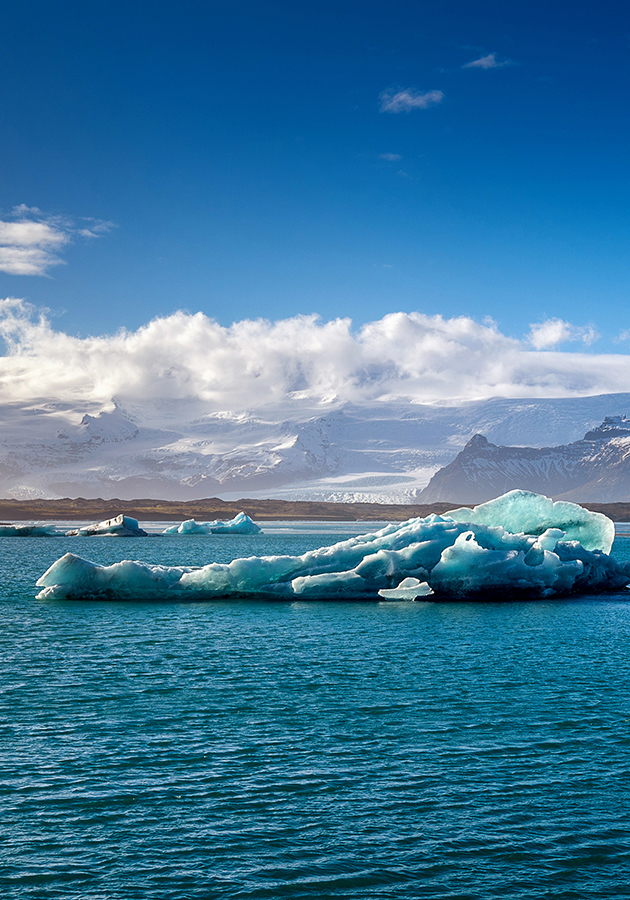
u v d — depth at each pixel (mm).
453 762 18266
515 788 16797
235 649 32188
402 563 46469
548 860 13844
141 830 14758
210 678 26750
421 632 36750
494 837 14625
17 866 13469
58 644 33156
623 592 54125
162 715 21969
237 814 15430
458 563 46344
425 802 16047
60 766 17859
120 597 48250
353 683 26000
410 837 14586
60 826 14883
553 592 50281
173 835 14570
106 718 21656
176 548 116312
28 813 15406
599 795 16453
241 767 17844
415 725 21078
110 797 16156
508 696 24250
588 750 19094
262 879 13148
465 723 21266
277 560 48156
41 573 70625
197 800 16047
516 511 53594
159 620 40156
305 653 31359
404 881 13148
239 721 21406
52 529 157750
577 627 38375
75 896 12609
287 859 13773
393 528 51562
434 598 49531
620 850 14203
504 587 47781
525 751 19031
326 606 45969
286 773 17500
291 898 12633
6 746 19203
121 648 32312
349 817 15359
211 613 43000
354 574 46438
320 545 127625
